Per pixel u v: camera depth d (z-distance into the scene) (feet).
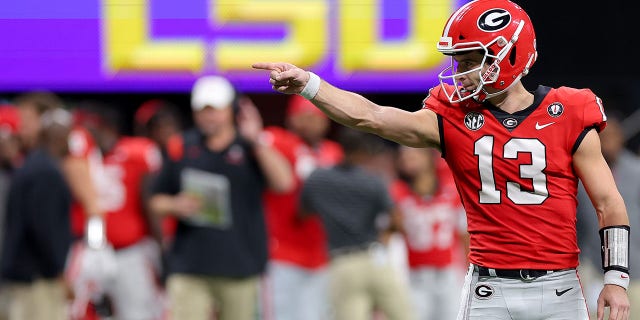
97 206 108.27
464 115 57.57
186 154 97.71
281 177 97.71
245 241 97.45
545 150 56.65
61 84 136.36
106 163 117.70
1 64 135.85
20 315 97.96
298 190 116.16
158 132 125.49
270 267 116.67
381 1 135.54
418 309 119.24
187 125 165.48
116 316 119.96
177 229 97.60
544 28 136.46
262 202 98.84
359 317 108.47
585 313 57.93
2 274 97.91
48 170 96.32
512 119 57.11
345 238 108.37
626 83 140.36
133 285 119.34
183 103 167.32
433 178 118.52
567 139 56.65
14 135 119.24
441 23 135.33
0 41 135.54
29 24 135.64
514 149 56.75
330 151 121.19
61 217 97.55
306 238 116.67
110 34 135.95
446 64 135.44
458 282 120.78
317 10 135.54
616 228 56.29
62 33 135.95
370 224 108.99
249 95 157.38
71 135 107.96
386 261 109.19
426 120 57.93
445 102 58.13
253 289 98.32
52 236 96.68
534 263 56.95
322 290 118.01
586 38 136.46
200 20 135.95
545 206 56.80
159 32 136.26
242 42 136.05
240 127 98.02
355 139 107.96
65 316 101.24
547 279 57.11
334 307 109.29
